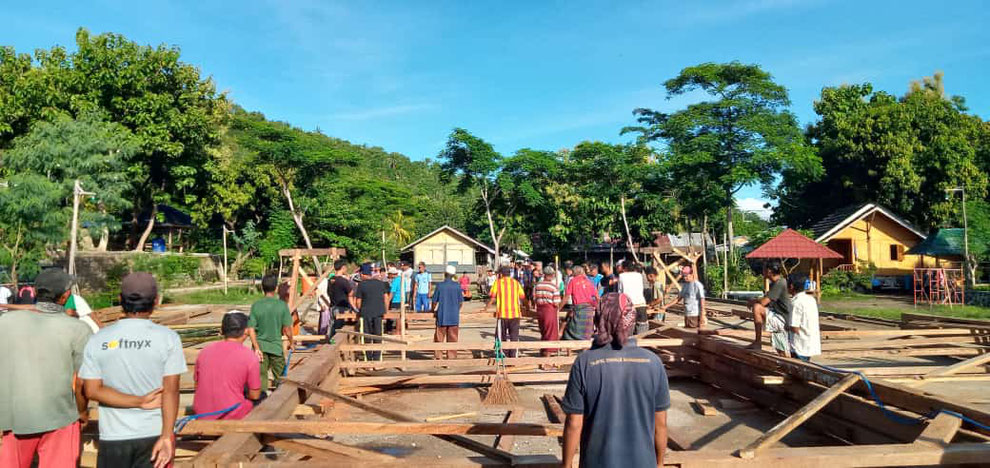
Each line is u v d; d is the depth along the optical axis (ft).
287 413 17.90
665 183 126.72
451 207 200.23
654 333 35.60
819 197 142.92
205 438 15.85
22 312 11.67
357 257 121.08
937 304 80.48
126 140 80.07
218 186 114.52
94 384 10.38
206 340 37.40
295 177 120.98
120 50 92.43
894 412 17.08
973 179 116.16
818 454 12.76
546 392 28.32
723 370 28.12
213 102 115.34
